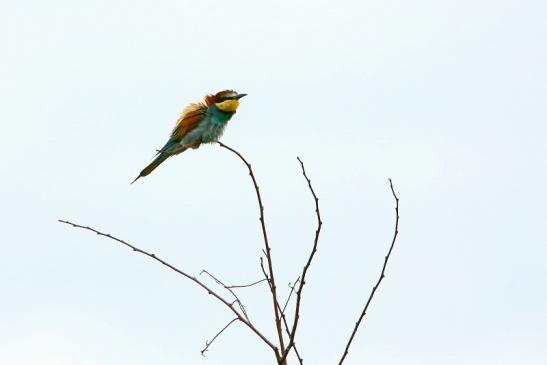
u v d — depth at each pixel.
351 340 7.15
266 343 7.19
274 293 7.52
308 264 7.31
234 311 7.56
